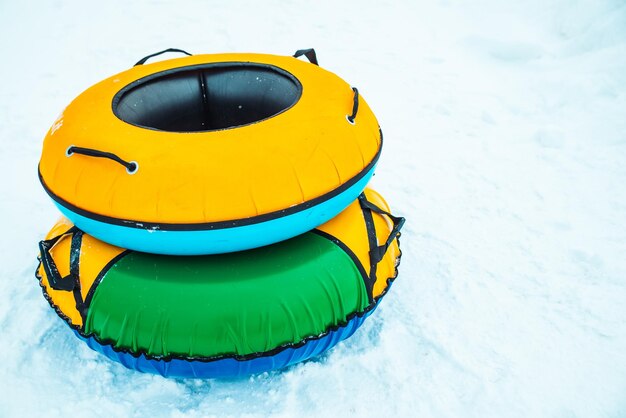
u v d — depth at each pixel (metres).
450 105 4.41
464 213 3.18
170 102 2.38
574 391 2.11
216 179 1.69
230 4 6.41
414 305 2.52
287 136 1.83
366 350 2.28
